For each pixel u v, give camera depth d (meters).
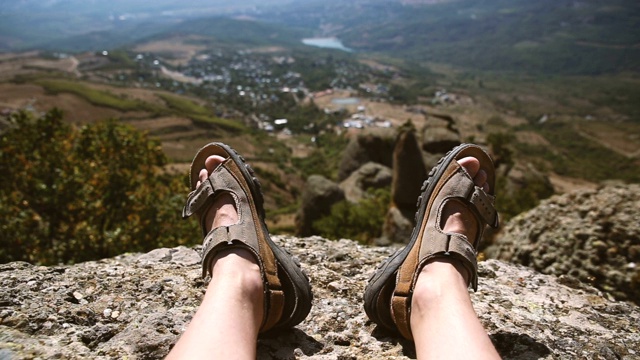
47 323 2.00
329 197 22.62
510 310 2.52
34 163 11.55
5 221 9.91
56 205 10.91
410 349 2.05
